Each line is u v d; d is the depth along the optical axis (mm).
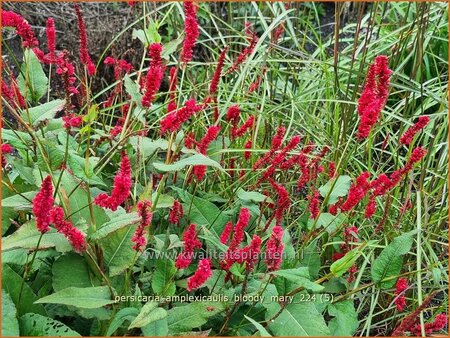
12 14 562
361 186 546
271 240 481
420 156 549
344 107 764
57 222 445
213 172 728
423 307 483
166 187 670
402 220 708
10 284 485
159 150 683
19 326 461
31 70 630
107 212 536
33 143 590
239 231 488
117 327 458
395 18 1136
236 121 658
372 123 509
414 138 786
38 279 538
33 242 466
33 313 479
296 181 707
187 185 668
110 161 693
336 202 611
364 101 511
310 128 804
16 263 485
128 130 595
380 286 555
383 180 563
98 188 634
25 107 579
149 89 535
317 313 512
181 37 632
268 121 779
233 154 729
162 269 499
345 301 548
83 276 496
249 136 751
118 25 1066
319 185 741
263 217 652
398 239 557
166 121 549
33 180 561
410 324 490
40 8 1098
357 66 914
